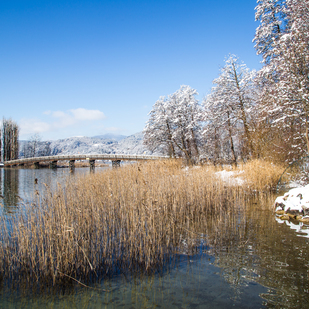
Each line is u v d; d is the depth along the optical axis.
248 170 13.19
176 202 9.06
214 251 5.31
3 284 4.32
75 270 4.56
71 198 8.66
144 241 5.24
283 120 13.11
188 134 28.39
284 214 7.83
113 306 3.50
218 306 3.34
